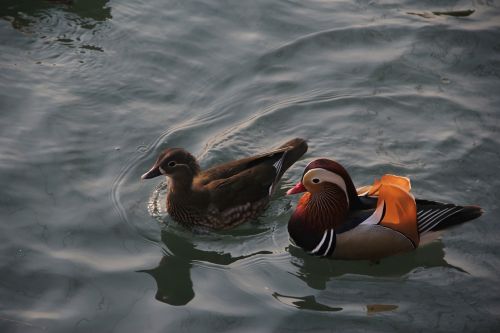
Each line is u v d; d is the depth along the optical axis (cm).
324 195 1077
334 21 1535
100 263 1047
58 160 1211
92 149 1241
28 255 1042
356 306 1002
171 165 1109
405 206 1046
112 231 1107
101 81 1379
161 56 1441
